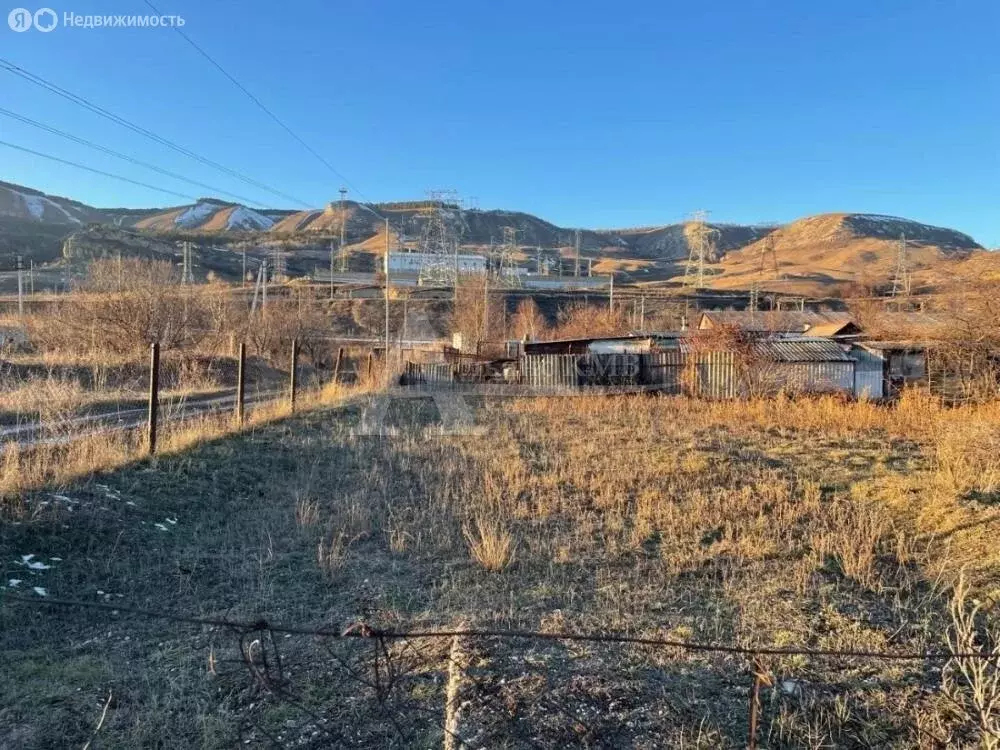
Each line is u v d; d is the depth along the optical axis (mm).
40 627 4777
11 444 8367
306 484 9023
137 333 25703
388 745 3346
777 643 4543
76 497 7055
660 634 4664
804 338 25844
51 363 21188
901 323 32750
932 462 10656
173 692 3861
